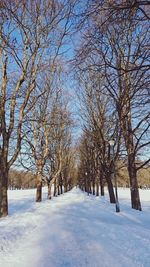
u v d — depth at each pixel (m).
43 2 19.56
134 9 7.55
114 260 7.93
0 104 18.83
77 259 8.18
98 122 34.19
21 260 8.22
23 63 19.31
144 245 9.63
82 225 14.49
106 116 32.94
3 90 18.88
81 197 44.75
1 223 15.28
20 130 19.55
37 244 10.31
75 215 19.00
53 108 34.03
